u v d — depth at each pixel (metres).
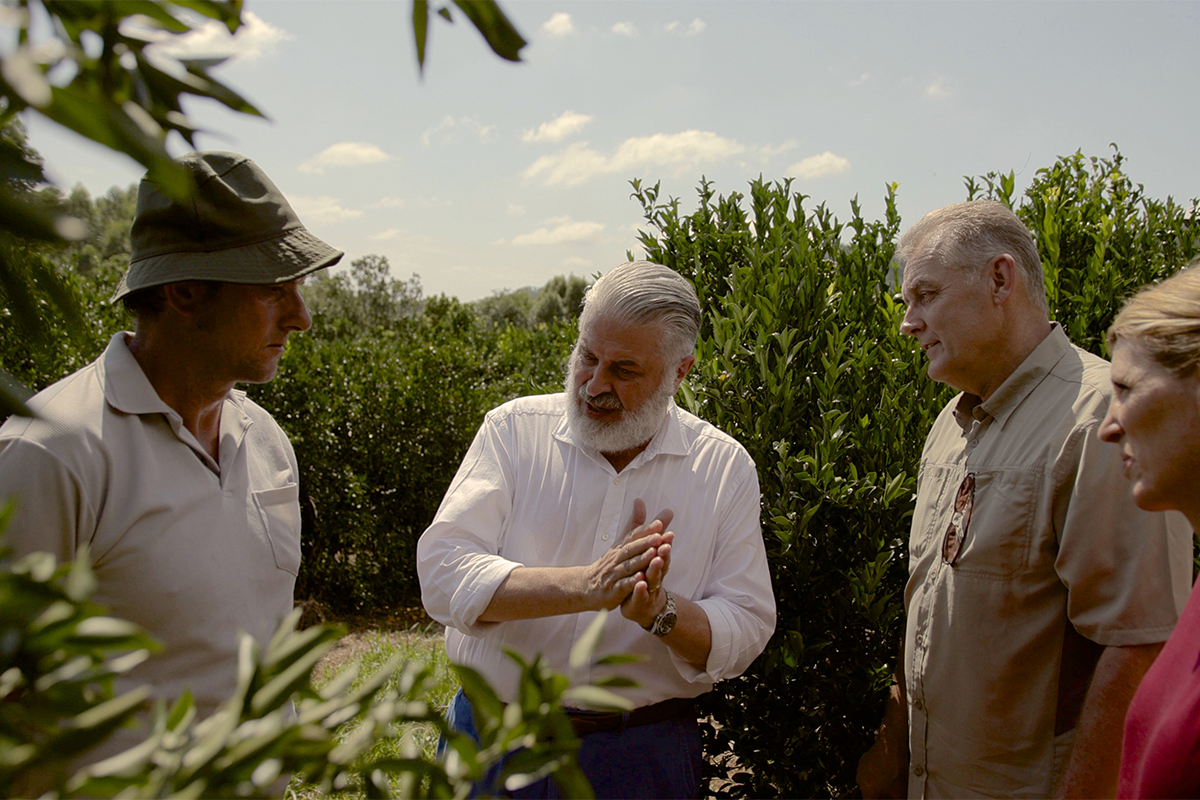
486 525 2.10
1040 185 3.91
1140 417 1.27
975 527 1.84
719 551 2.12
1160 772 1.10
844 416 2.46
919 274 1.96
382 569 7.79
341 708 0.56
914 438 2.70
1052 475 1.71
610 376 2.00
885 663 2.49
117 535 1.55
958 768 1.86
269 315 1.70
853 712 2.53
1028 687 1.76
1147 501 1.30
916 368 2.75
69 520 1.48
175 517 1.63
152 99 0.41
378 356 8.56
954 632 1.87
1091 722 1.58
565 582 1.83
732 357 2.63
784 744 2.47
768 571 2.18
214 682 1.66
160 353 1.68
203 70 0.42
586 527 2.10
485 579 1.91
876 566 2.37
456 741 0.54
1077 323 3.16
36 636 0.45
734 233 3.13
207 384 1.72
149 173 0.35
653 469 2.13
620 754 1.94
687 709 2.10
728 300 2.84
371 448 7.87
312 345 8.32
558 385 3.51
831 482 2.46
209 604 1.66
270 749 0.49
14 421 1.50
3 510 0.48
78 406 1.55
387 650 5.09
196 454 1.72
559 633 1.98
